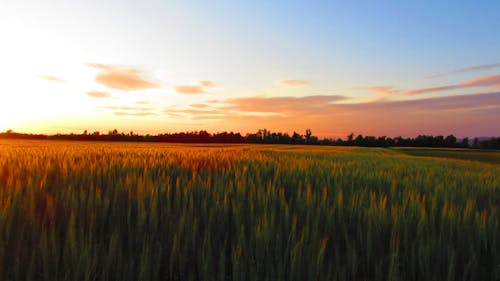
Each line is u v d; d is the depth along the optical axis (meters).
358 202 4.00
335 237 3.10
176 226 2.94
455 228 3.29
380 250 2.89
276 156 13.59
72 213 2.77
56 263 2.30
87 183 4.51
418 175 7.81
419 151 64.31
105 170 5.26
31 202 3.14
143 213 2.99
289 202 3.88
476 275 2.64
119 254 2.38
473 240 3.06
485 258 2.91
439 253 2.72
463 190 5.62
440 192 5.34
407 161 18.39
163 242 2.80
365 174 7.59
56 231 2.76
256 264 2.51
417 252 2.82
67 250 2.40
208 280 2.31
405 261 2.76
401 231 3.18
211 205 3.65
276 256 2.58
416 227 3.33
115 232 2.66
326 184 5.43
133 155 9.70
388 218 3.42
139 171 5.77
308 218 3.12
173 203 3.75
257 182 5.16
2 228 2.58
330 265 2.43
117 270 2.33
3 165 5.48
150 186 4.02
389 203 4.27
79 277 2.29
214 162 8.15
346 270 2.60
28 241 2.67
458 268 2.78
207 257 2.44
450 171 10.73
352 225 3.38
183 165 7.02
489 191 5.84
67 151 11.27
